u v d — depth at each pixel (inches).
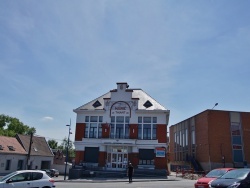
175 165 2215.8
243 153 1825.8
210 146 1801.2
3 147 1792.6
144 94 1668.3
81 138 1534.2
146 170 1406.3
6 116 2933.1
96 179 1224.8
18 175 599.2
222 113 1871.3
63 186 822.5
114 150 1503.4
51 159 2274.9
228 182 512.7
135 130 1512.1
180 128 2407.7
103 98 1592.0
